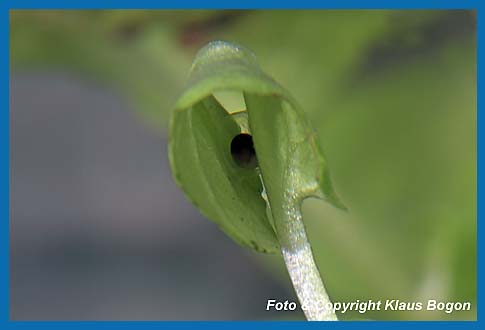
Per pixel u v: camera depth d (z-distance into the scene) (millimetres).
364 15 247
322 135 239
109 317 292
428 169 231
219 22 251
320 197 129
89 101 332
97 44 253
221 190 131
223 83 120
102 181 321
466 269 216
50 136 332
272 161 130
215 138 131
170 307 291
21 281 299
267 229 132
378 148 235
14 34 252
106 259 304
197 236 302
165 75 250
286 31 248
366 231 228
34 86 328
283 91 122
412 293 217
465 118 233
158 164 323
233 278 292
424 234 224
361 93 242
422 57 243
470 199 224
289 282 233
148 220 308
